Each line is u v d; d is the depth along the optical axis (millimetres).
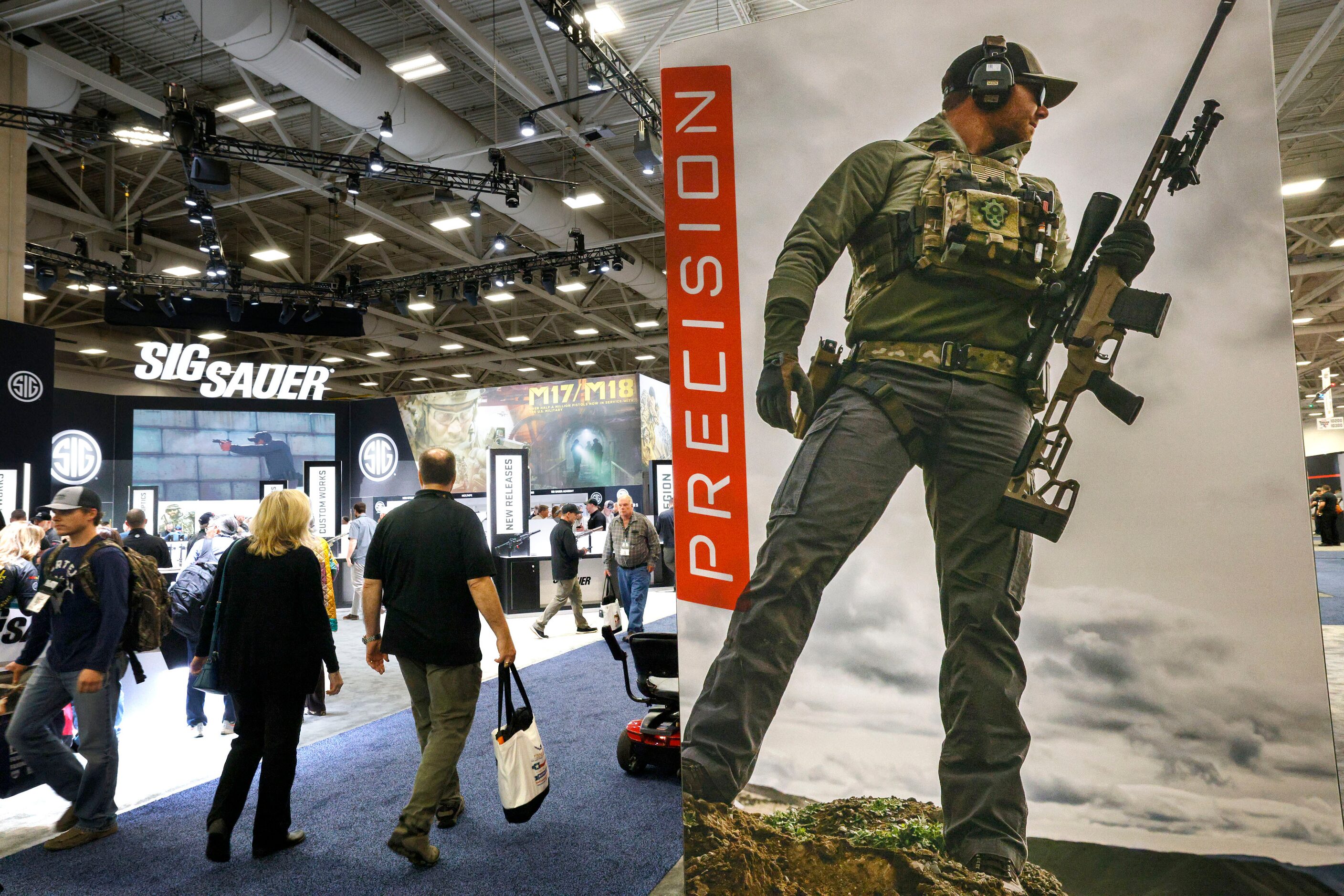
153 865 2660
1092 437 1637
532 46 7094
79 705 2848
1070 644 1634
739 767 1840
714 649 1876
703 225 1910
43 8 5773
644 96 7199
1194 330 1579
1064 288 1663
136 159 9242
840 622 1786
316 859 2678
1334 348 20312
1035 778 1646
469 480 13453
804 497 1816
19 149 6371
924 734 1720
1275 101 1543
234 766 2721
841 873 1758
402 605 2680
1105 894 1590
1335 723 3797
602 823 2961
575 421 13086
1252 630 1522
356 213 10977
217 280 9688
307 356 18344
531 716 2697
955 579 1711
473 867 2598
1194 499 1563
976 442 1705
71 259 9484
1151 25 1617
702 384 1908
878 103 1792
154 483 9773
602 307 14438
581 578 9859
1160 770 1569
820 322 1819
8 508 5625
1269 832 1496
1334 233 11820
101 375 17453
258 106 6918
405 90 6730
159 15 6543
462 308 15711
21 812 3229
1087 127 1655
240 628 2711
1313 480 19938
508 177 7984
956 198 1728
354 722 4496
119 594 2842
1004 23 1707
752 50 1887
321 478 10109
